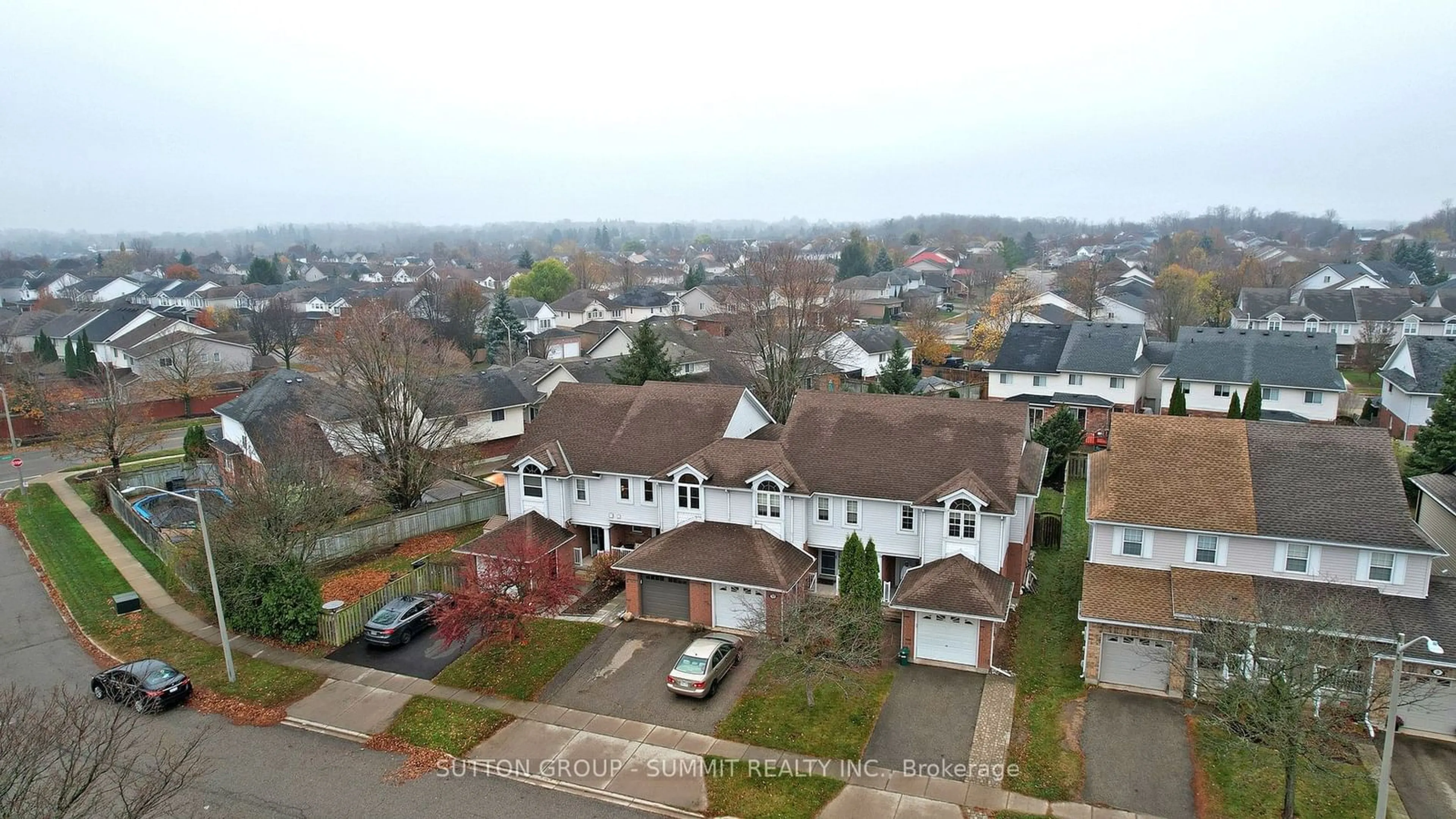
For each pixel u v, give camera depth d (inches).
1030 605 1433.3
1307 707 987.3
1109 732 1074.7
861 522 1439.5
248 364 3496.6
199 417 3088.1
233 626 1380.4
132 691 1126.4
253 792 973.2
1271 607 1063.0
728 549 1416.1
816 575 1478.8
